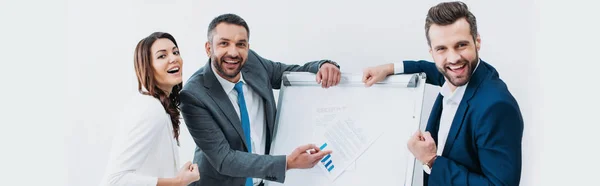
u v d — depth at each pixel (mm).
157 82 1856
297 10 2877
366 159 2027
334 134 2121
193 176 1825
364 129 2059
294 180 2174
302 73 2271
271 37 2934
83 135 3260
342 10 2793
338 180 2066
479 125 1631
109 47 3201
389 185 1955
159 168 1807
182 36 3092
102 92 3225
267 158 2041
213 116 2070
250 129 2221
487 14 2559
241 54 2064
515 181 1591
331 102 2172
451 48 1642
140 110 1748
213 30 2059
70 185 3291
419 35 2654
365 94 2102
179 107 2074
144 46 1809
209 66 2141
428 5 2627
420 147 1769
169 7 3107
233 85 2178
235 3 2990
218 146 2066
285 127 2252
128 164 1688
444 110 1897
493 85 1677
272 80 2414
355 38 2775
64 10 3246
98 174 3252
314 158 2027
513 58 2535
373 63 2750
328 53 2830
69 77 3260
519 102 2551
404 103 1996
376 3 2727
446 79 1856
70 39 3250
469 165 1729
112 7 3191
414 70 2055
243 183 2289
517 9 2514
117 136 1771
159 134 1778
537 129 2539
